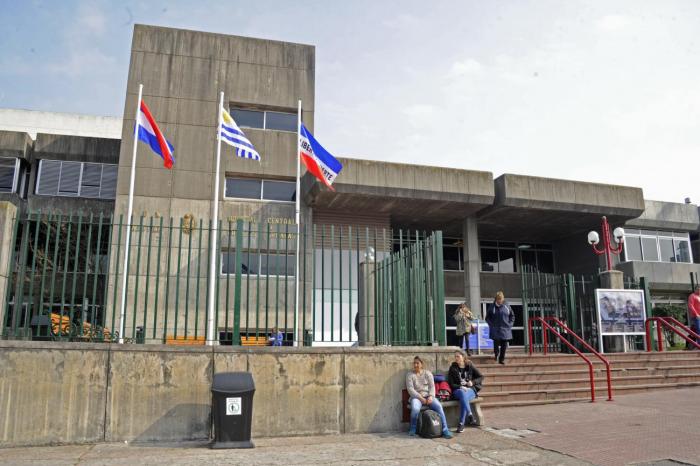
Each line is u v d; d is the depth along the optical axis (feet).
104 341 26.25
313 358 27.50
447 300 77.56
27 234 26.53
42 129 98.99
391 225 74.33
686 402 34.81
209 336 33.55
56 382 24.53
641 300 52.24
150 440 25.00
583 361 43.11
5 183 68.85
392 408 28.30
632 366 43.83
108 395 24.95
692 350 49.39
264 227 63.77
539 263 84.69
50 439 24.13
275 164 67.51
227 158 66.33
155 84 66.49
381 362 28.53
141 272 58.75
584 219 71.72
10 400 23.93
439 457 22.65
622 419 29.66
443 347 29.84
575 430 27.22
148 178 63.98
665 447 23.29
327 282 62.03
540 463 21.53
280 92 70.08
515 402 35.22
